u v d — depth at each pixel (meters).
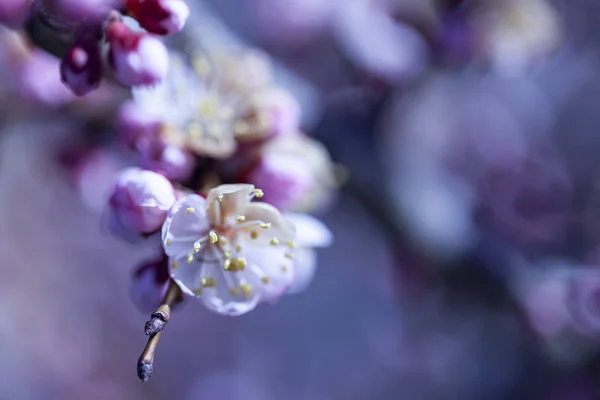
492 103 0.65
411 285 0.45
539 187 0.60
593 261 0.47
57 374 0.62
